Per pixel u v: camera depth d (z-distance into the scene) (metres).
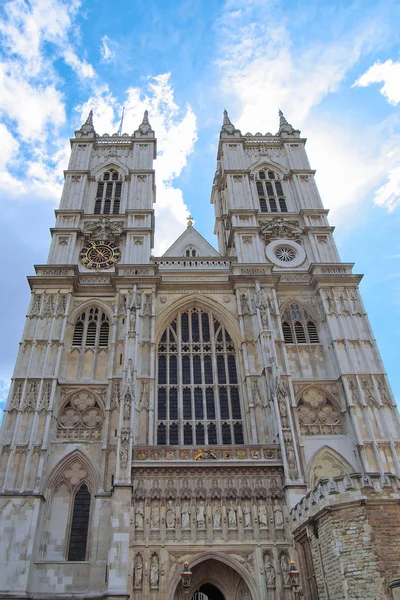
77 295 46.50
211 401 41.94
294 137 63.97
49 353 41.44
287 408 36.44
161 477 33.47
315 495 26.14
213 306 46.69
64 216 52.62
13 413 38.00
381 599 20.67
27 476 34.88
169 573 30.05
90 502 35.88
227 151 61.97
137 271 47.62
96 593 31.12
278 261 51.03
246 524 32.00
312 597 26.78
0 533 32.38
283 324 46.69
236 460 34.09
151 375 40.62
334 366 43.31
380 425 39.09
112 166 59.41
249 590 30.30
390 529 22.39
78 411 39.94
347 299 46.81
